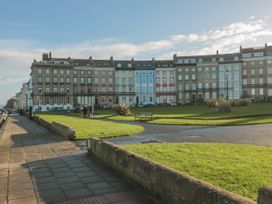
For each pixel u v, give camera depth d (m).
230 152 8.83
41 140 14.09
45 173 7.33
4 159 9.24
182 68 96.62
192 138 13.44
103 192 5.70
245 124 19.75
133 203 5.05
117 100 95.12
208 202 3.94
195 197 4.21
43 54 89.56
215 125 19.75
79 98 90.81
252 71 90.56
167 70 97.69
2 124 27.70
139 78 97.19
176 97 96.88
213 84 94.06
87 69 92.19
